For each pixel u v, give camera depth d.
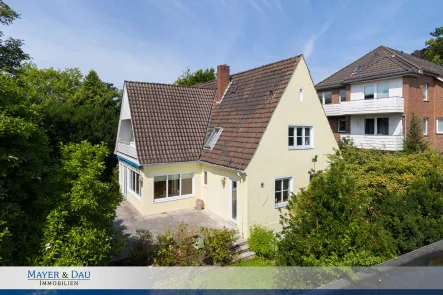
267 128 12.72
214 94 18.80
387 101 21.27
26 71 34.97
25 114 6.70
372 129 23.88
